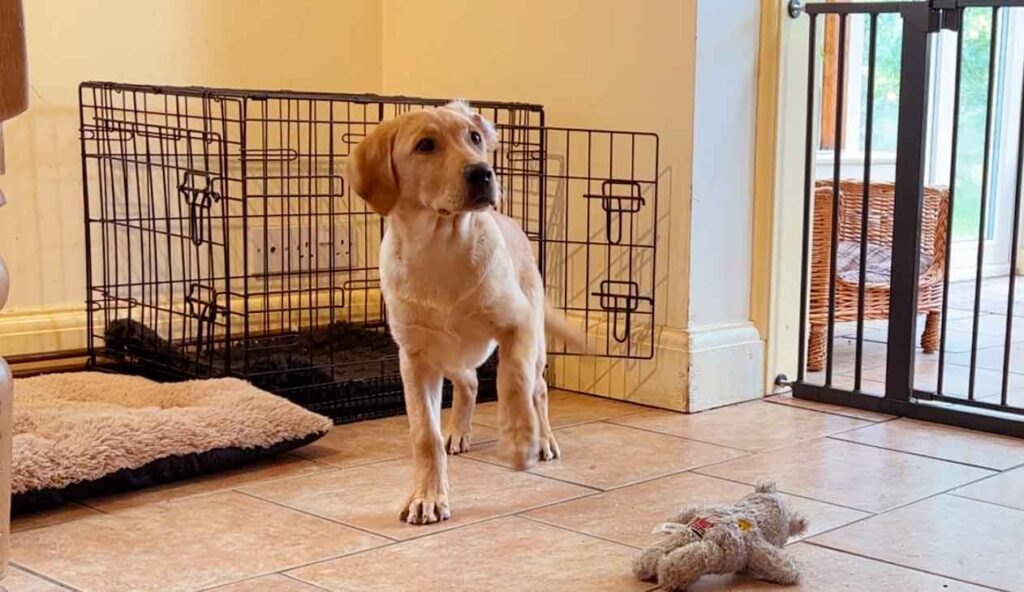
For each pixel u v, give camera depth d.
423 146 1.97
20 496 2.01
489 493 2.22
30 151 3.04
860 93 4.80
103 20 3.13
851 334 4.08
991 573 1.80
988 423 2.74
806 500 2.18
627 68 3.01
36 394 2.62
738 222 3.04
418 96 3.61
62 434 2.17
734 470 2.39
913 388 3.01
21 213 3.04
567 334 2.71
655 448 2.58
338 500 2.16
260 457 2.39
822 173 4.54
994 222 5.65
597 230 3.13
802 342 3.13
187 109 3.23
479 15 3.39
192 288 2.99
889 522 2.05
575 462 2.45
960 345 3.93
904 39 2.83
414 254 2.03
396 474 2.35
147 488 2.23
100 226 3.17
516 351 2.09
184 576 1.76
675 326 2.97
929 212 3.70
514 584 1.73
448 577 1.76
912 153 2.82
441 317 2.05
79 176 3.13
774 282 3.11
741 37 2.96
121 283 3.24
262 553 1.87
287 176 3.18
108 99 3.12
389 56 3.71
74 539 1.93
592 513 2.09
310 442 2.48
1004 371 2.80
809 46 3.05
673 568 1.68
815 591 1.71
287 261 3.50
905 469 2.41
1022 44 5.53
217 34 3.35
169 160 3.29
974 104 5.50
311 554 1.86
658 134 2.96
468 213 1.98
